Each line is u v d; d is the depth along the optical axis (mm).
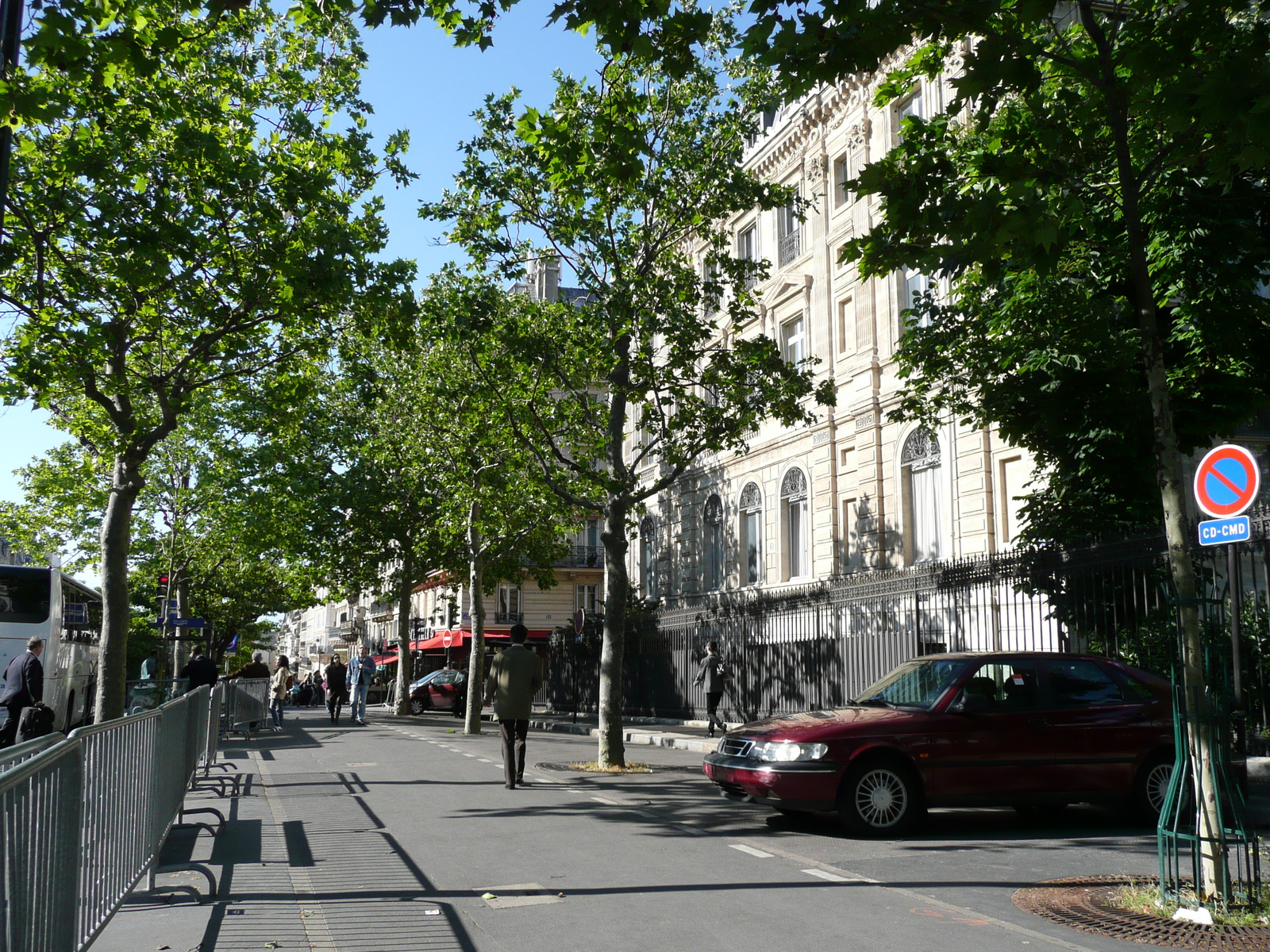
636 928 6023
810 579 28641
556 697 35375
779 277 30844
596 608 46625
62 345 12758
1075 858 8250
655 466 38625
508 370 16406
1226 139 7219
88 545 37719
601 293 15633
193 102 13109
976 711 9562
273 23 14547
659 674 28422
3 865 3236
